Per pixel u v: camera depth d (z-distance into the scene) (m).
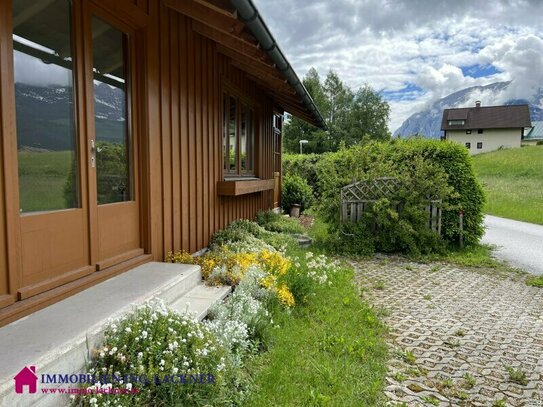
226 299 3.33
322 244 7.26
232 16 3.05
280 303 3.53
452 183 7.21
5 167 2.01
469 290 4.75
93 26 2.82
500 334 3.41
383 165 7.07
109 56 3.04
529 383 2.61
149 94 3.51
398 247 7.02
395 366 2.79
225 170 6.12
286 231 7.63
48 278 2.35
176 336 2.09
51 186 2.41
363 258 6.55
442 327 3.55
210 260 3.95
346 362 2.69
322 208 7.41
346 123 43.88
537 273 5.64
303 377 2.47
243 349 2.56
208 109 5.11
